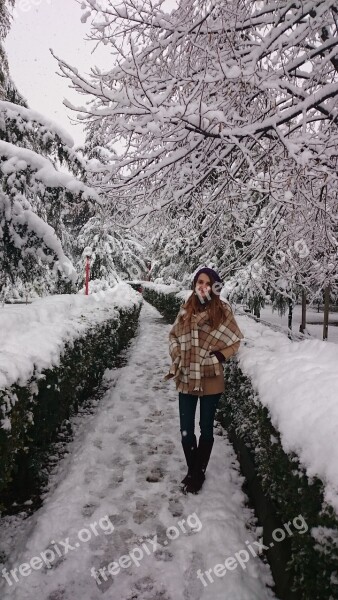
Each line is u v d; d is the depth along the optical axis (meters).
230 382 3.70
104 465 3.29
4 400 2.06
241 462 3.27
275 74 4.20
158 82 4.39
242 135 4.03
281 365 2.42
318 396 1.68
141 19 4.34
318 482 1.38
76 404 4.36
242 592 1.96
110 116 4.29
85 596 1.98
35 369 2.65
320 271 5.82
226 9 4.12
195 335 2.93
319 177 4.26
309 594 1.47
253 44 4.43
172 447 3.70
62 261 5.16
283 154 4.82
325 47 4.22
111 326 6.38
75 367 3.76
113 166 4.39
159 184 4.52
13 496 2.86
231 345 2.92
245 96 4.50
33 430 2.73
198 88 3.81
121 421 4.31
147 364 7.08
